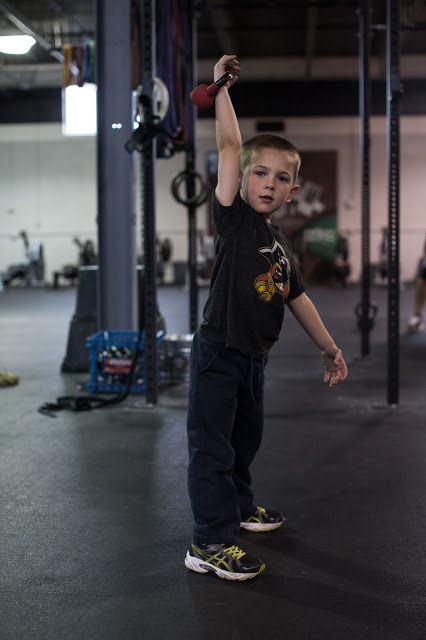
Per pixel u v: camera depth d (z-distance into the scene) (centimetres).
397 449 316
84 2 1201
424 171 1792
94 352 440
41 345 677
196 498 193
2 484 269
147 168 382
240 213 187
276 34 1419
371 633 162
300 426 358
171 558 204
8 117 1844
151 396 402
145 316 398
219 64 181
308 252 1844
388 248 388
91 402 412
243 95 1761
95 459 302
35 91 1828
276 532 222
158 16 505
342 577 191
